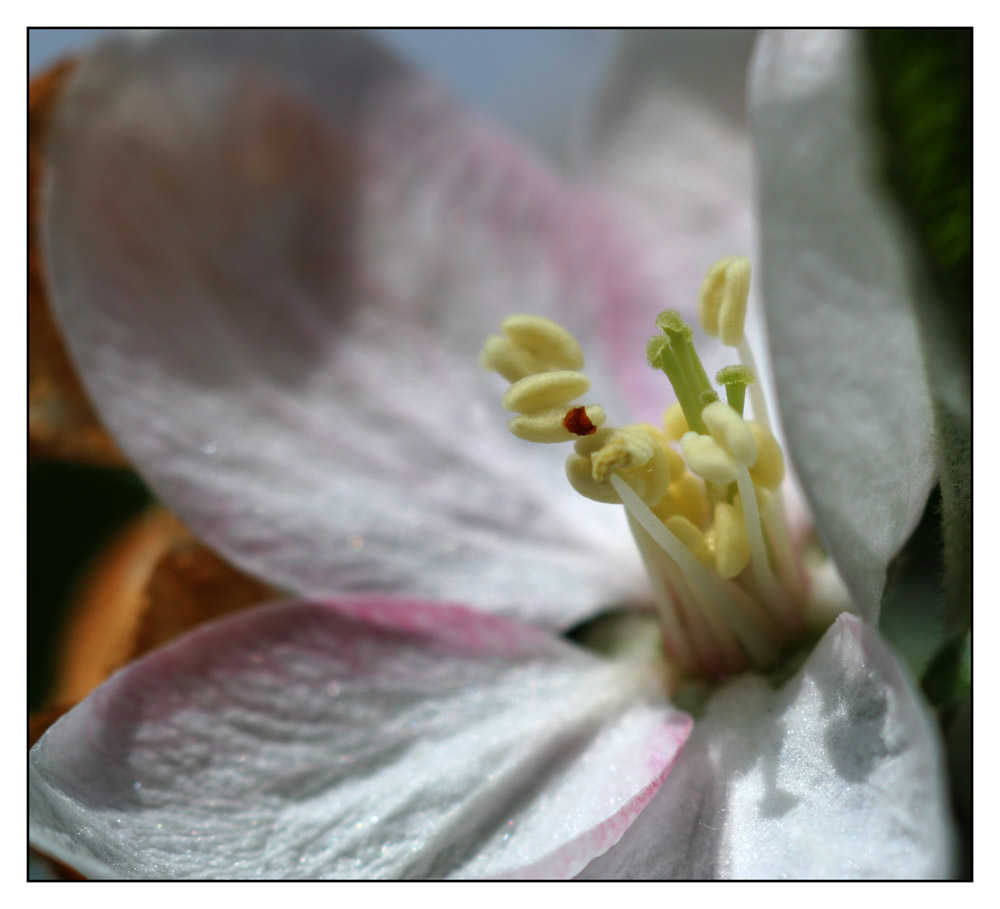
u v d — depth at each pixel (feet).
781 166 0.19
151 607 0.22
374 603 0.21
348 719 0.20
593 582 0.22
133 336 0.21
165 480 0.21
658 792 0.19
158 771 0.20
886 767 0.18
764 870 0.18
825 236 0.18
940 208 0.19
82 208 0.21
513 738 0.20
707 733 0.20
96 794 0.19
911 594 0.19
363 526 0.22
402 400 0.22
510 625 0.21
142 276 0.22
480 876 0.19
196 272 0.22
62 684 0.22
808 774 0.18
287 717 0.20
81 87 0.22
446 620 0.21
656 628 0.21
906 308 0.18
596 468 0.19
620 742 0.20
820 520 0.17
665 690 0.20
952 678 0.18
